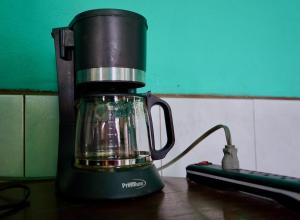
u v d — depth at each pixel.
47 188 0.56
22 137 0.65
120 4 0.76
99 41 0.44
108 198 0.43
